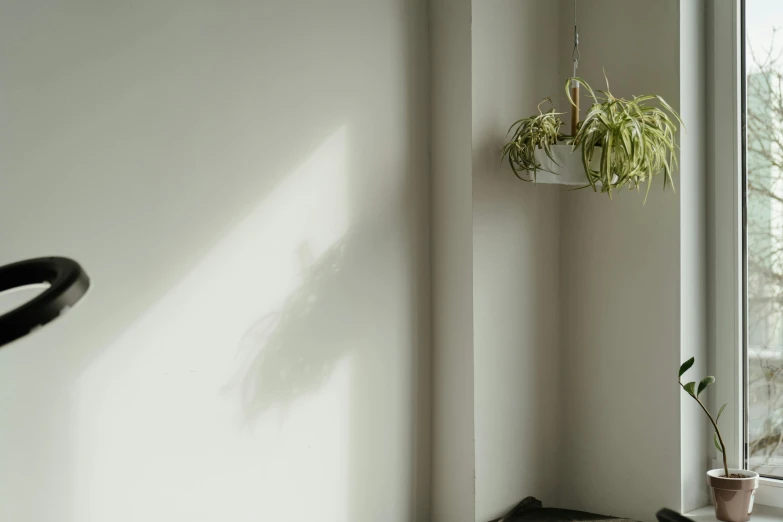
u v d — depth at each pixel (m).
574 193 1.99
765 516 1.75
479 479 1.81
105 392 1.36
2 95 1.26
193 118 1.49
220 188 1.52
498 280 1.86
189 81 1.48
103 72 1.37
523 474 1.92
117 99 1.39
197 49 1.49
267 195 1.59
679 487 1.78
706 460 1.86
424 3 1.90
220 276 1.52
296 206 1.64
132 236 1.40
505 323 1.88
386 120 1.82
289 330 1.62
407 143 1.86
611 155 1.57
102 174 1.37
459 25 1.83
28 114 1.29
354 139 1.75
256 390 1.57
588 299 1.96
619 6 1.91
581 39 1.98
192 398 1.48
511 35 1.90
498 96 1.87
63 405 1.31
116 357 1.38
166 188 1.45
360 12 1.77
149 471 1.42
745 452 1.83
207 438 1.50
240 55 1.56
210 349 1.50
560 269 2.03
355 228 1.75
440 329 1.89
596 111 1.60
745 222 1.83
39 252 1.29
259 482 1.57
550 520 1.82
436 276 1.90
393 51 1.83
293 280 1.63
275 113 1.61
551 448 2.00
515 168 1.90
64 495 1.31
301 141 1.65
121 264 1.39
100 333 1.36
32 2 1.29
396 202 1.84
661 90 1.83
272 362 1.60
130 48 1.40
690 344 1.82
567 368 2.01
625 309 1.89
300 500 1.64
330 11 1.71
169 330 1.45
